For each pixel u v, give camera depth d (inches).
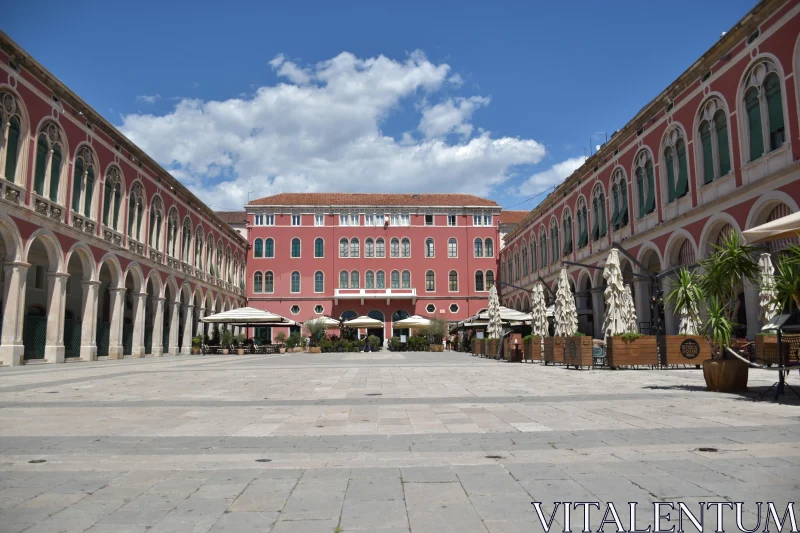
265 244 2445.9
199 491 183.5
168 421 326.6
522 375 660.7
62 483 193.6
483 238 2470.5
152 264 1428.4
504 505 167.2
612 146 1288.1
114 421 326.6
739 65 838.5
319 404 400.2
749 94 826.2
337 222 2463.1
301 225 2456.9
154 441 267.0
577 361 751.7
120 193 1280.8
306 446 253.8
